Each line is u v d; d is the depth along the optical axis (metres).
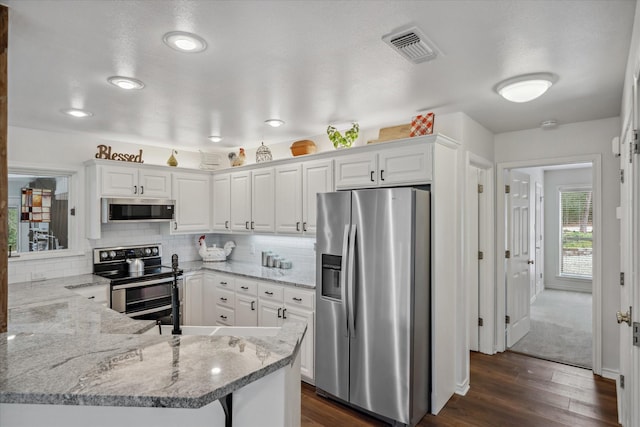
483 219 3.87
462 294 3.05
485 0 1.47
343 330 2.77
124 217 3.87
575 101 2.79
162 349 1.28
